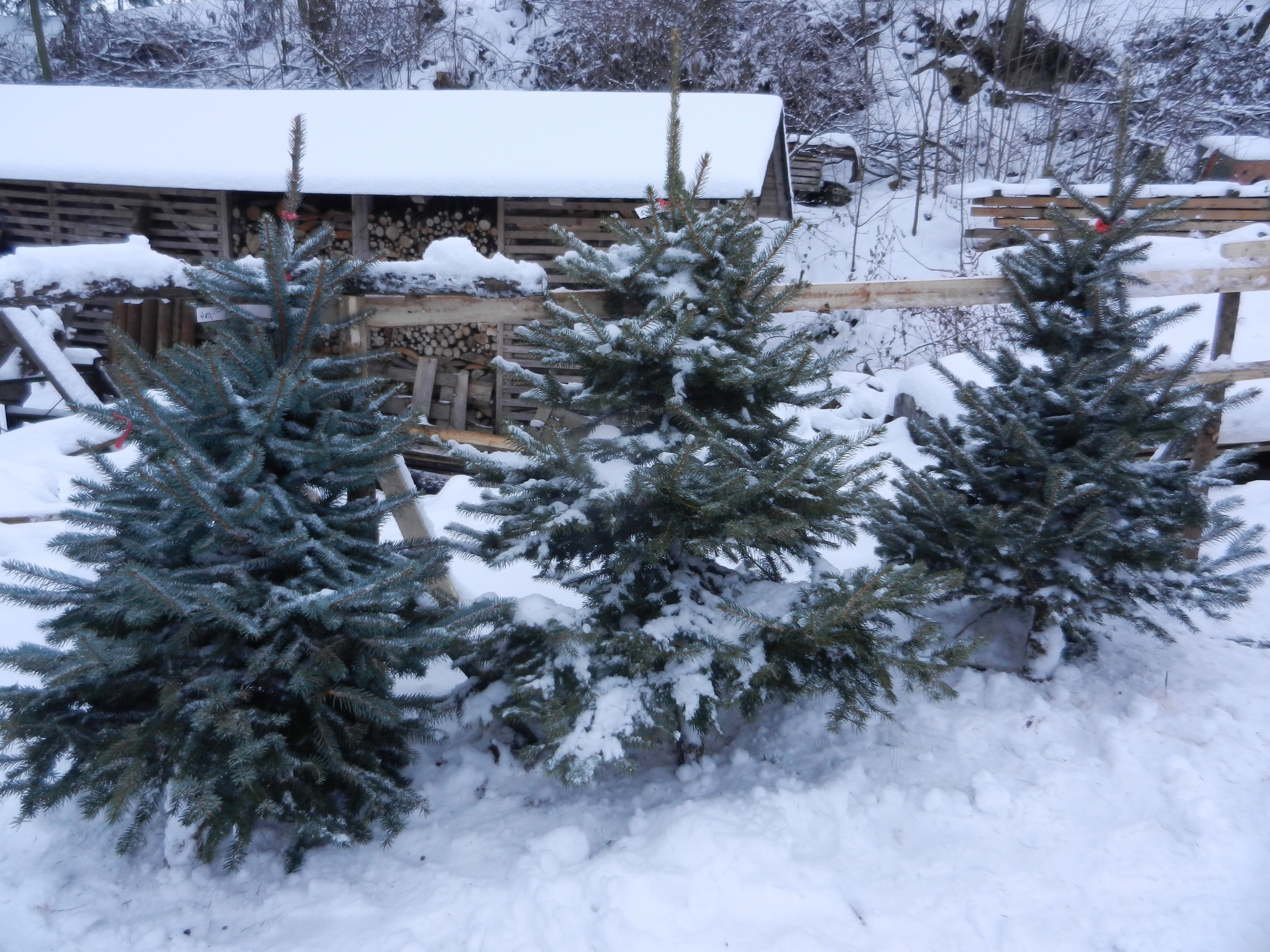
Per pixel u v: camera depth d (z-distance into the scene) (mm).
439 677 3895
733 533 2891
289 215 3297
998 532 3453
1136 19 18781
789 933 2461
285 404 2918
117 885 2814
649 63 17406
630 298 3369
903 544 3816
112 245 3598
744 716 3014
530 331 3336
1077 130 17250
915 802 3064
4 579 4535
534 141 8172
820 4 18906
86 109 9352
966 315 11570
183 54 19562
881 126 17781
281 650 2766
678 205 3254
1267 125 16469
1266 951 2422
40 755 2643
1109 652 4008
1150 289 4637
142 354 2879
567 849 2844
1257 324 8609
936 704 3629
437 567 3162
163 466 2684
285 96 9438
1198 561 3680
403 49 18516
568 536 3215
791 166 16094
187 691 2633
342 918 2646
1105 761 3252
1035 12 18453
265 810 2625
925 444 4055
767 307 3258
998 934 2500
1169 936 2473
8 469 5832
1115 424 3596
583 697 2908
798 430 4352
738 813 2936
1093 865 2754
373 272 3705
